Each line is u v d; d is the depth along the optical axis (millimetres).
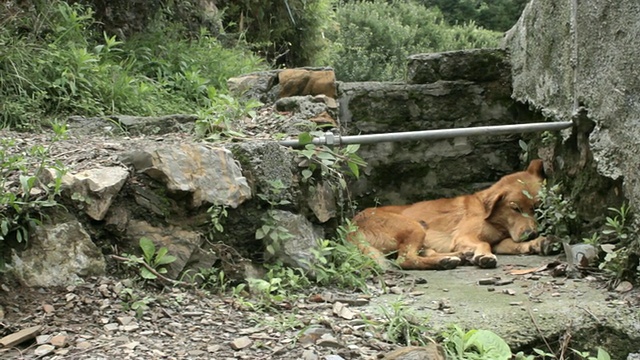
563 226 5270
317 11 11789
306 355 3078
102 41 7664
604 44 4516
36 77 5977
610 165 4477
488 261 5020
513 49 6531
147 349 3102
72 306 3443
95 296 3539
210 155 4156
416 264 5145
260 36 11148
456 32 19406
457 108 6547
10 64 5926
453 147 6477
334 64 15594
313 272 4215
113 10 7840
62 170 3695
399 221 5316
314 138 4738
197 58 7938
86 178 3807
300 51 11969
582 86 4867
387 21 17484
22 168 3852
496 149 6504
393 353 3029
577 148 5184
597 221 4867
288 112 5539
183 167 4047
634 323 3676
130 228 3906
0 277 3492
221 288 3889
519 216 5578
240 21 10609
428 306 3936
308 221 4527
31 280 3529
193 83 7152
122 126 5391
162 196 3988
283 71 6184
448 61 6559
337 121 5570
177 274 3873
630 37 4180
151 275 3734
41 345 3104
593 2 4625
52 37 6602
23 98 5727
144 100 6492
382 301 4039
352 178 6387
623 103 4297
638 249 4145
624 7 4234
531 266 4977
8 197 3539
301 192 4531
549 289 4254
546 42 5578
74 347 3092
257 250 4254
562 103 5309
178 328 3373
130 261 3756
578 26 4867
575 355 3586
